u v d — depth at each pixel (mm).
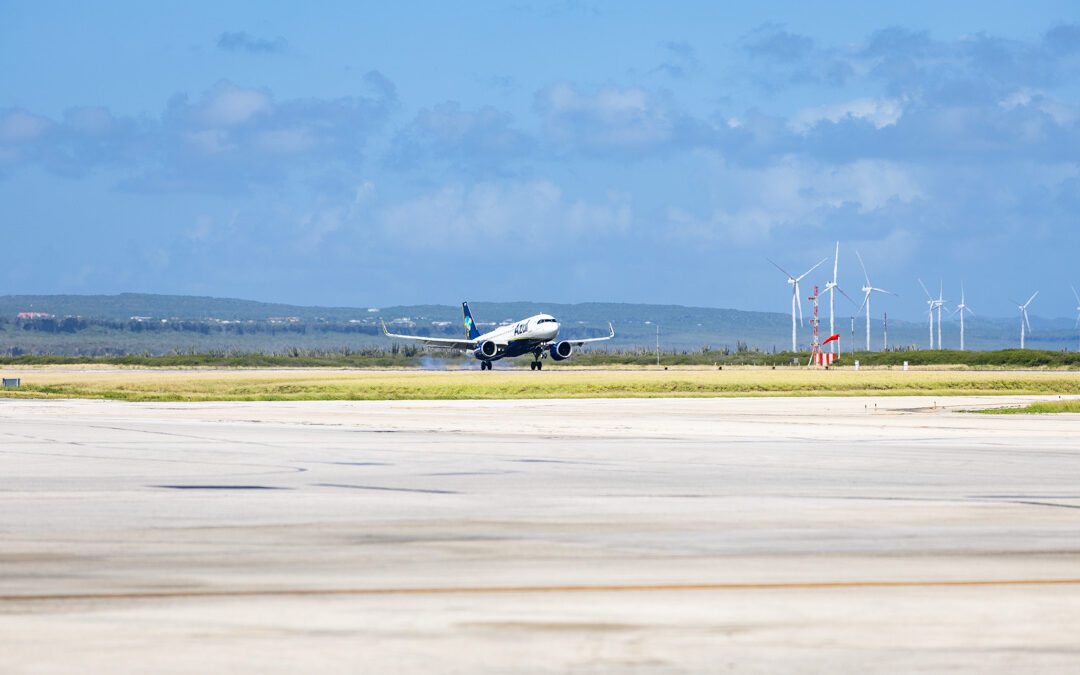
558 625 38750
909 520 65188
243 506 70500
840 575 48094
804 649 35750
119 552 53688
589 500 74000
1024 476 90438
